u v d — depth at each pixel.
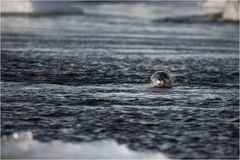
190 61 124.69
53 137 53.62
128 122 60.53
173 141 52.88
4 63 112.44
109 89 83.12
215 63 121.19
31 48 148.00
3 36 189.62
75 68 107.19
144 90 82.69
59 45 160.38
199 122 61.22
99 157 45.44
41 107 68.38
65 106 69.19
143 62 121.00
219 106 70.81
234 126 59.56
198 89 84.69
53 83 88.38
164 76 86.19
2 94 77.19
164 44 173.50
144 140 53.09
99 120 61.34
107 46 161.62
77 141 52.03
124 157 45.91
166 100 74.25
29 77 94.31
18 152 45.81
